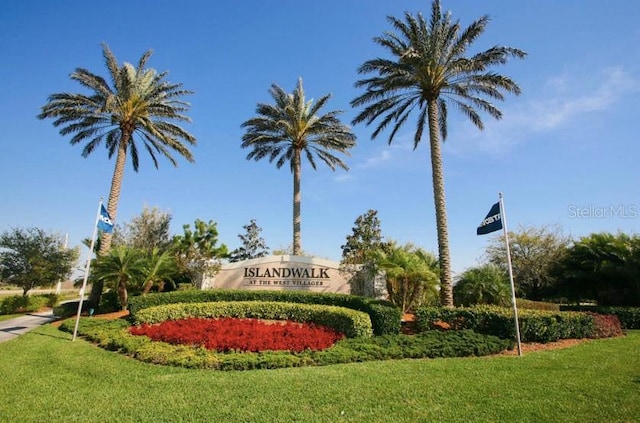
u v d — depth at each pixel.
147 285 18.94
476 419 5.09
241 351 9.45
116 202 21.41
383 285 19.39
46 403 5.86
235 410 5.43
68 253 29.56
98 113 20.50
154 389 6.45
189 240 22.48
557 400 5.75
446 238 15.90
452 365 8.02
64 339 12.16
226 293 17.30
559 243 29.22
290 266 21.59
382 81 17.58
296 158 26.25
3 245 27.38
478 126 18.44
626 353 9.38
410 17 16.59
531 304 20.08
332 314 12.66
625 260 17.97
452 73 16.91
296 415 5.25
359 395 6.01
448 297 15.20
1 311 24.86
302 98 25.72
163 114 22.69
